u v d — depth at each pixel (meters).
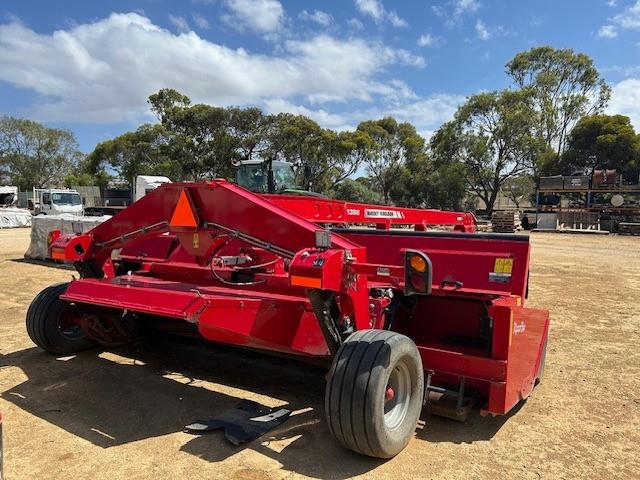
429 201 40.16
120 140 46.25
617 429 3.59
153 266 4.78
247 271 4.44
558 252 16.33
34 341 4.73
